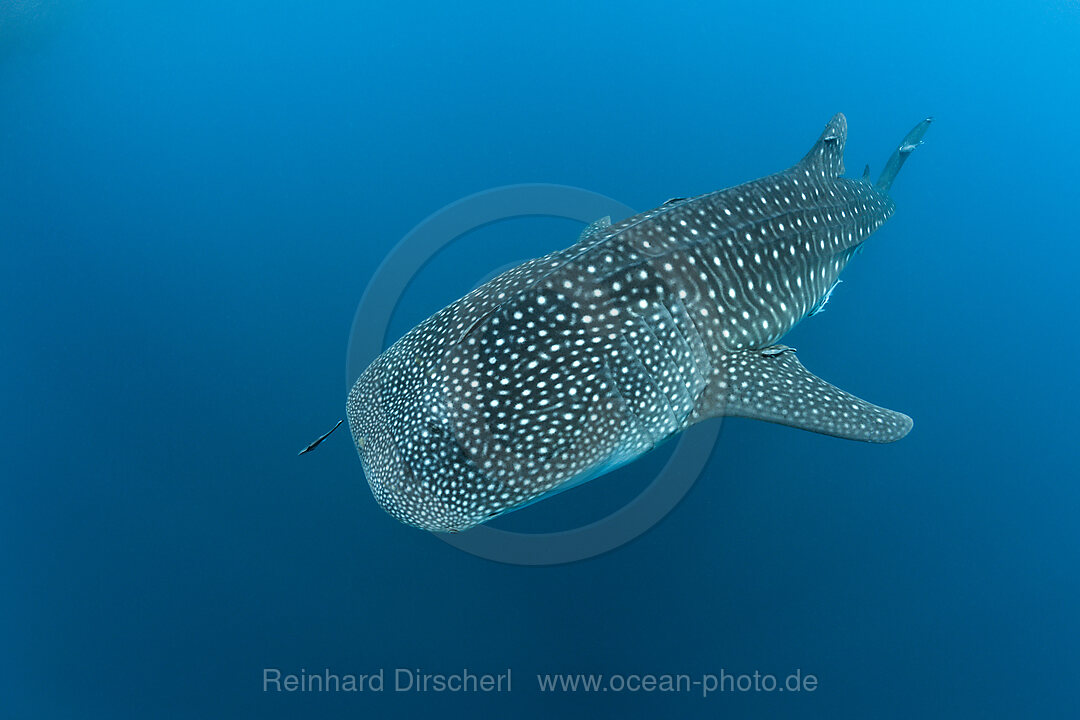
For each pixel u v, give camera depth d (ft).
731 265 12.46
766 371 12.75
